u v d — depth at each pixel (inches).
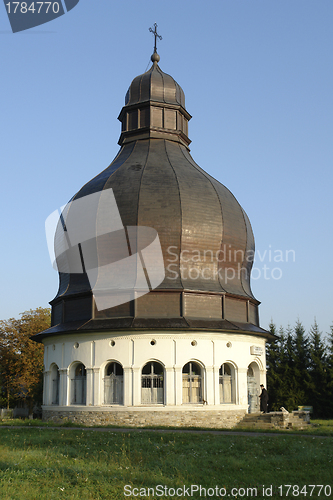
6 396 2903.5
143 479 733.3
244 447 964.0
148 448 960.9
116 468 788.6
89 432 1178.0
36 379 2546.8
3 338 2635.3
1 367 2610.7
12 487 661.9
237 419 1529.3
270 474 780.6
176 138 1930.4
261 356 1690.5
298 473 786.8
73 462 829.8
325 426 1483.8
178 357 1503.4
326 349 2790.4
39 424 1533.0
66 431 1219.2
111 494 658.2
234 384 1582.2
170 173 1710.1
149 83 1989.4
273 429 1368.1
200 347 1529.3
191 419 1478.8
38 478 720.3
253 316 1771.7
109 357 1521.9
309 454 890.1
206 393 1510.8
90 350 1547.7
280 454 927.0
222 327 1549.0
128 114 1978.3
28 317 2689.5
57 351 1633.9
